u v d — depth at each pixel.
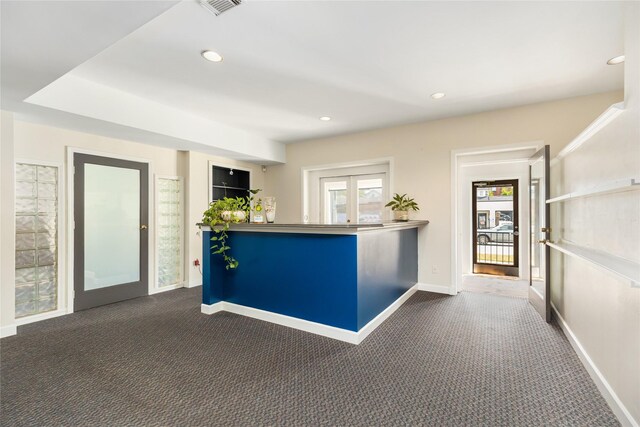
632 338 1.54
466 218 5.66
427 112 3.93
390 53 2.48
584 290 2.29
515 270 5.31
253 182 5.78
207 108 3.77
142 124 3.42
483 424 1.63
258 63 2.64
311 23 2.08
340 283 2.71
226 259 3.41
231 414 1.72
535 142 3.63
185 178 4.71
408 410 1.75
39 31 1.67
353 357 2.38
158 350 2.52
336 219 5.41
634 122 1.53
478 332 2.85
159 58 2.54
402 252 3.77
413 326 3.01
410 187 4.45
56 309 3.41
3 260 2.82
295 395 1.89
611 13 1.96
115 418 1.69
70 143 3.50
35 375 2.13
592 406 1.77
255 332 2.88
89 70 2.75
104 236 3.84
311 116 4.07
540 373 2.13
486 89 3.21
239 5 1.88
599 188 1.62
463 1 1.86
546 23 2.07
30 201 3.24
